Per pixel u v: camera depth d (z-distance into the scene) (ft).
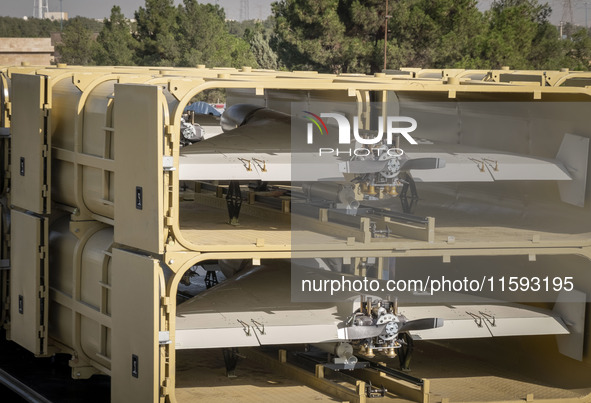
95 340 33.88
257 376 34.65
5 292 42.37
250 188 40.70
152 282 28.86
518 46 186.19
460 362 38.19
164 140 28.37
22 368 39.06
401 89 31.50
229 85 29.12
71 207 36.58
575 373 34.86
